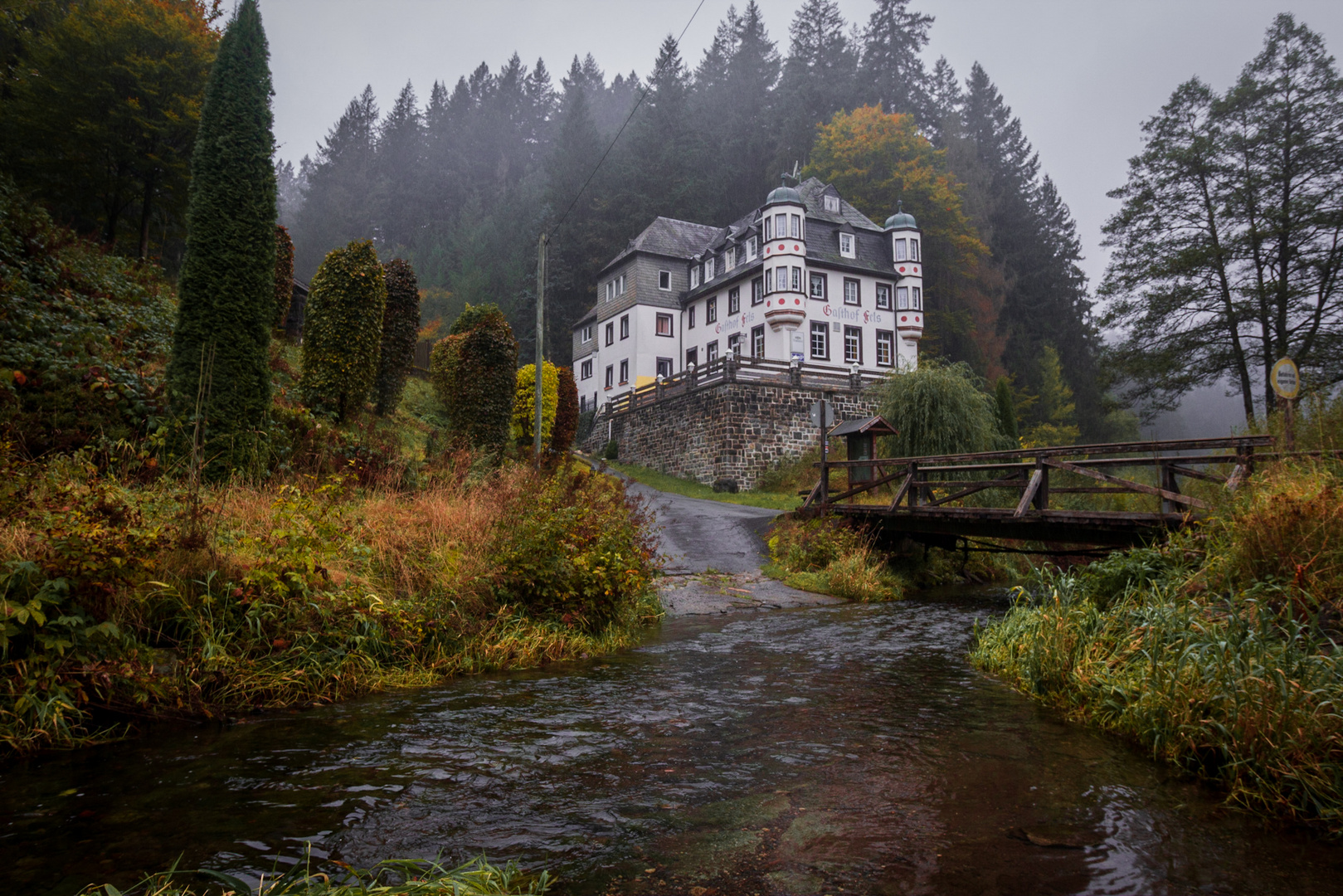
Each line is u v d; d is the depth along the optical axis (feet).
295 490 21.88
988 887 8.80
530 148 279.08
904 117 165.37
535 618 25.07
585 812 10.97
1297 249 83.20
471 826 10.37
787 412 97.19
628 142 194.29
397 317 51.75
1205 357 90.89
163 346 38.81
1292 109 83.15
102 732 13.93
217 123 31.50
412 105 274.57
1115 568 23.71
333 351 42.47
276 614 18.10
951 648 25.61
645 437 113.80
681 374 105.81
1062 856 9.70
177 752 13.26
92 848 9.32
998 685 19.88
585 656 23.77
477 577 24.34
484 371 54.34
